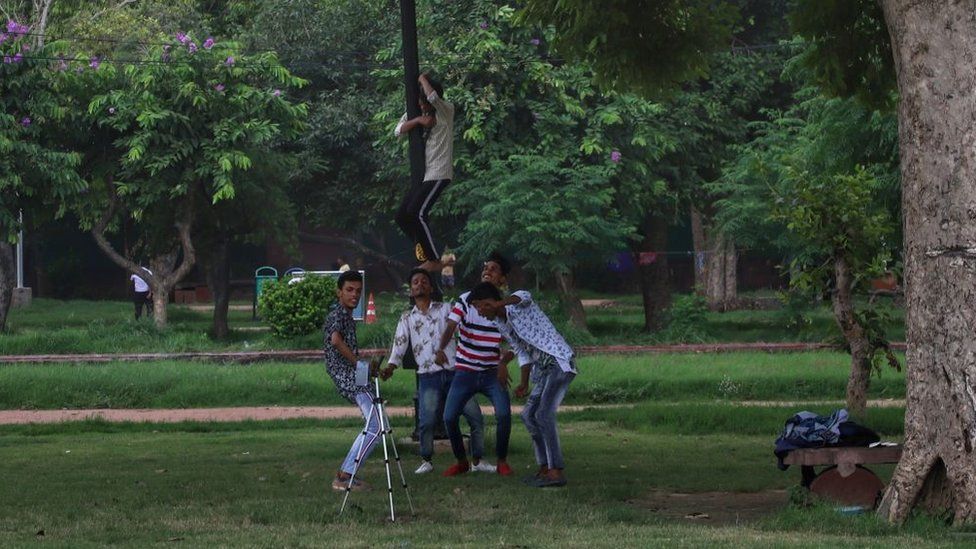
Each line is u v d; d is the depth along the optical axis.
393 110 31.47
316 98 38.38
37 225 30.69
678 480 12.38
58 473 13.18
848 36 14.70
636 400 22.06
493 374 12.62
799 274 16.61
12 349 27.73
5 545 8.74
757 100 34.00
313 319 28.48
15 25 28.98
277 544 8.75
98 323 29.95
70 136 29.84
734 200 30.77
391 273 44.19
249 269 52.66
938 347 9.21
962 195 9.15
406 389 22.08
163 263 46.75
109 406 22.08
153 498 11.18
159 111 28.77
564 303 30.73
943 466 9.22
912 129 9.48
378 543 8.76
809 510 9.74
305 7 38.25
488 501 10.86
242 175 30.55
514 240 28.61
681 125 32.09
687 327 30.59
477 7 30.62
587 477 12.59
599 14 13.97
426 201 13.58
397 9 38.22
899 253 20.11
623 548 8.37
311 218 40.59
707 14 14.87
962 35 9.22
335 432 17.77
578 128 30.88
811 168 25.77
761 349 28.33
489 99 29.69
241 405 22.22
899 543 8.48
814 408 18.56
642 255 33.31
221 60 29.67
